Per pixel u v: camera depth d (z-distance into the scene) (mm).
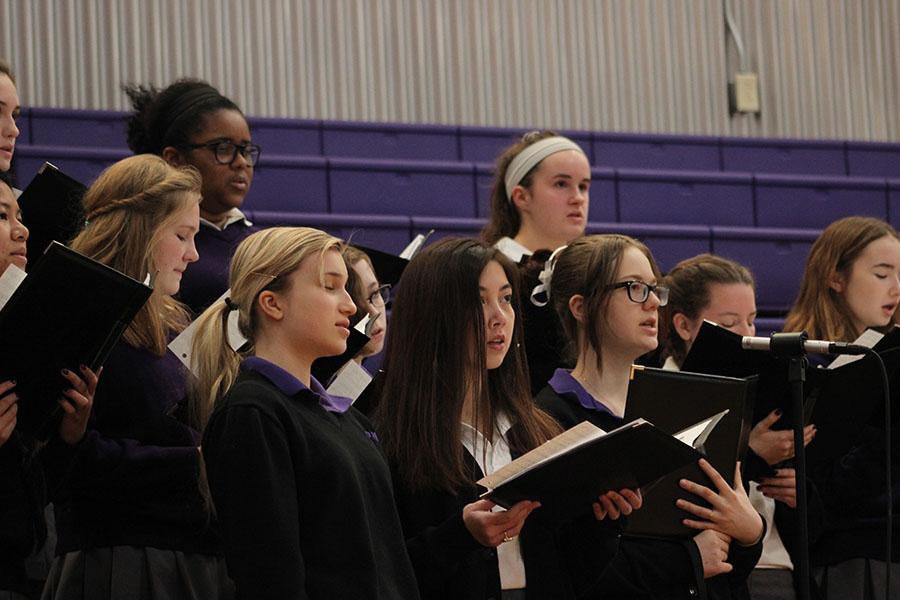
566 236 13625
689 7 25625
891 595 11148
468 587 8633
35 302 7816
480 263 9344
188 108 12570
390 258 12133
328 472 7641
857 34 26453
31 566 10547
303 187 20109
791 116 26031
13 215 8852
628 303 10031
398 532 8055
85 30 21516
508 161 13977
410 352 9188
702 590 9430
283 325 8031
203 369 8414
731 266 11789
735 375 10047
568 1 24844
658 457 8055
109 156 18750
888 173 25094
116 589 8234
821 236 12664
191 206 9289
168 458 8391
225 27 22516
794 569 10844
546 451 8164
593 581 8930
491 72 24219
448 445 8922
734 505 9367
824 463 10656
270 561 7215
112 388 8625
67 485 8438
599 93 24891
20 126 19688
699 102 25531
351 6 23391
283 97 22828
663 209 22078
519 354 9602
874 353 9484
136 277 9008
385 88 23500
